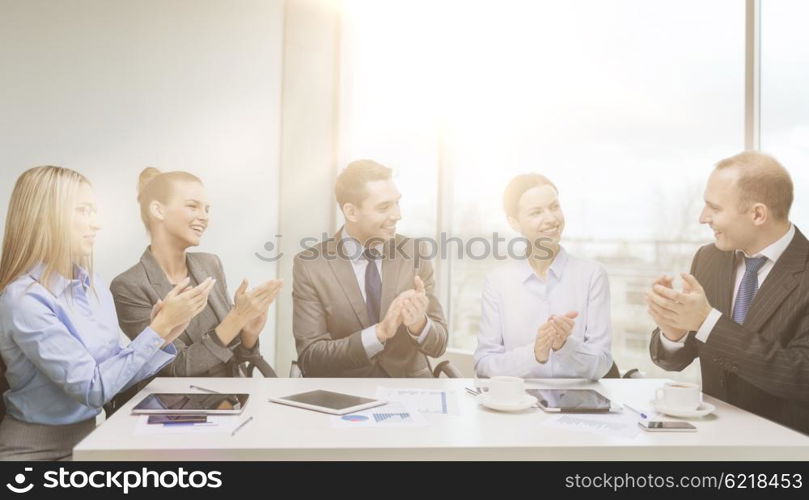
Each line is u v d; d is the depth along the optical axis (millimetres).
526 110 3742
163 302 1938
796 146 2842
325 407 1765
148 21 3848
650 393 2088
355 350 2541
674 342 2119
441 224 4047
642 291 3352
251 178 4043
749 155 2094
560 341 2242
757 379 1798
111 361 1805
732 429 1631
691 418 1741
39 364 1755
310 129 4172
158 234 2848
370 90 4234
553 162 3648
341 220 4270
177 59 3900
